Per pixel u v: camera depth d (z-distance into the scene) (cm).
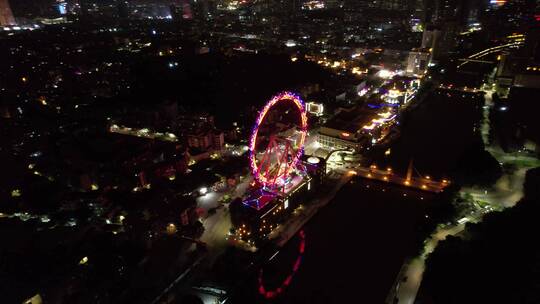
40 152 19900
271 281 11856
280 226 14325
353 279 11838
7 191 16250
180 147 19538
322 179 17000
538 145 19025
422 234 13250
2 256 12219
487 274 10531
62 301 11094
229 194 16538
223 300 11162
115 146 19462
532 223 11962
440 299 10450
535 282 10100
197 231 13962
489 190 16112
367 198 16025
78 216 14625
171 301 11188
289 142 14975
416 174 17675
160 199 15200
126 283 11619
